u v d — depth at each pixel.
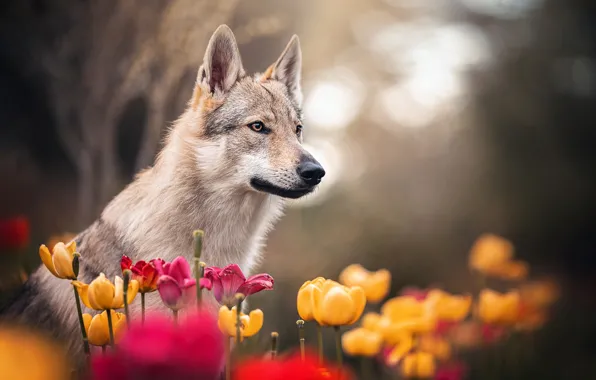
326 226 17.69
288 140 7.18
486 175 25.17
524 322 9.66
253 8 14.62
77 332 6.25
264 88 7.43
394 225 17.88
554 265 24.86
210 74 7.02
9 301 6.95
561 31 28.19
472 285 16.83
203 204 6.59
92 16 13.38
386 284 5.88
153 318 2.43
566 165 26.00
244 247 7.04
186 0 10.92
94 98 12.50
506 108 26.17
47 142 19.03
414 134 26.70
